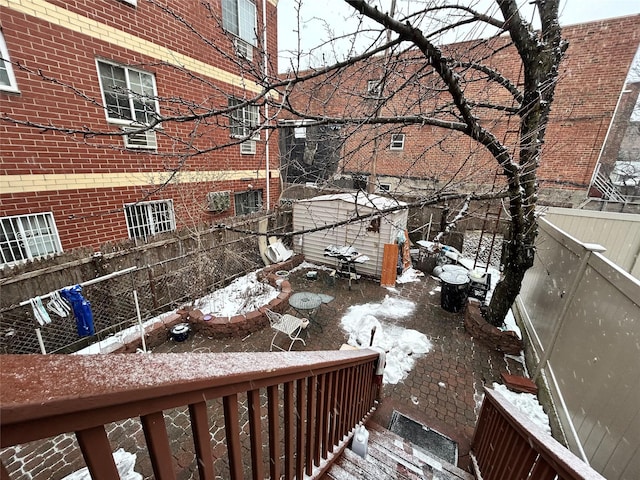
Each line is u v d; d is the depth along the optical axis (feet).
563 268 12.60
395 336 16.42
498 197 11.11
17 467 8.61
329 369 5.27
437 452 9.55
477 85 19.30
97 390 1.55
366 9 5.58
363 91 9.50
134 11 15.48
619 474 6.56
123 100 15.88
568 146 29.84
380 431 9.64
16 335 11.62
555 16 9.95
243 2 19.16
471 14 7.46
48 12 12.71
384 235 24.08
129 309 15.47
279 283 21.21
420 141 19.07
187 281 18.37
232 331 15.90
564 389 10.20
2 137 12.38
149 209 18.25
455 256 26.48
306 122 8.32
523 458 5.49
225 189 23.76
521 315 17.31
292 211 28.30
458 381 13.03
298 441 4.62
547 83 10.16
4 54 11.91
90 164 15.33
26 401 1.24
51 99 13.42
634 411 6.58
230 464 3.02
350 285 22.94
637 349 6.98
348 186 32.53
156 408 1.98
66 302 12.51
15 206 13.05
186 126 19.42
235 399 2.89
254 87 21.79
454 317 18.65
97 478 1.72
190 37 18.13
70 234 14.99
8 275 11.34
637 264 21.13
